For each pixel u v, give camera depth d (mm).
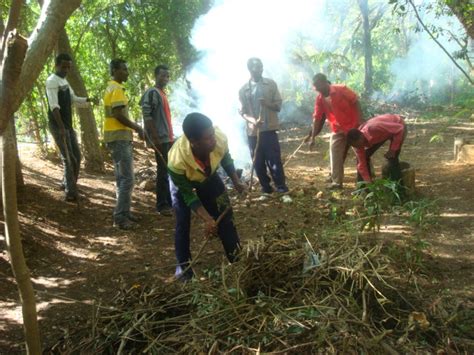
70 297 4375
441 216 5566
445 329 3244
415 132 12234
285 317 3225
